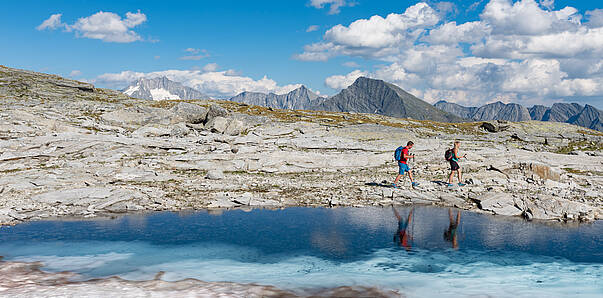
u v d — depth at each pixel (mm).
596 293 10922
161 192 23984
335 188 26688
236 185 26562
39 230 17047
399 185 26828
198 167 32250
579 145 54906
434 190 25328
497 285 11508
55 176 25875
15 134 37125
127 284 11094
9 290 10336
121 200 21547
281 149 41125
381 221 19125
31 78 85875
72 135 36531
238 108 83500
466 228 17953
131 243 15461
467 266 13156
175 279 11766
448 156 26328
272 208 21844
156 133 47500
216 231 17266
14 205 20172
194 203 22172
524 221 19344
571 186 26672
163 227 17750
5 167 28578
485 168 33688
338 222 18969
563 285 11484
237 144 43562
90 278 11711
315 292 10797
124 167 29953
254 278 11938
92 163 31578
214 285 11180
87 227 17641
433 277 12102
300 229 17609
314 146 43719
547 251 14672
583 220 19547
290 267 12961
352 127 56312
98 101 75812
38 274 11930
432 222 18984
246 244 15453
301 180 29359
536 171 29625
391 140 49188
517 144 55281
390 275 12289
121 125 52812
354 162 36656
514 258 13922
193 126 56281
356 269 12828
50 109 56281
